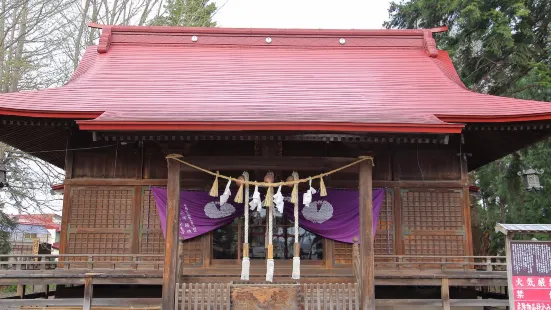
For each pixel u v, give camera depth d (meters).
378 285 10.91
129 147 12.05
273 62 14.58
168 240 9.10
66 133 11.90
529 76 20.19
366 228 9.28
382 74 13.93
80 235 11.60
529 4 20.45
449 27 21.28
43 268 11.68
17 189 21.97
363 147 10.03
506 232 8.68
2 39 20.34
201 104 10.97
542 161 19.33
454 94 12.47
